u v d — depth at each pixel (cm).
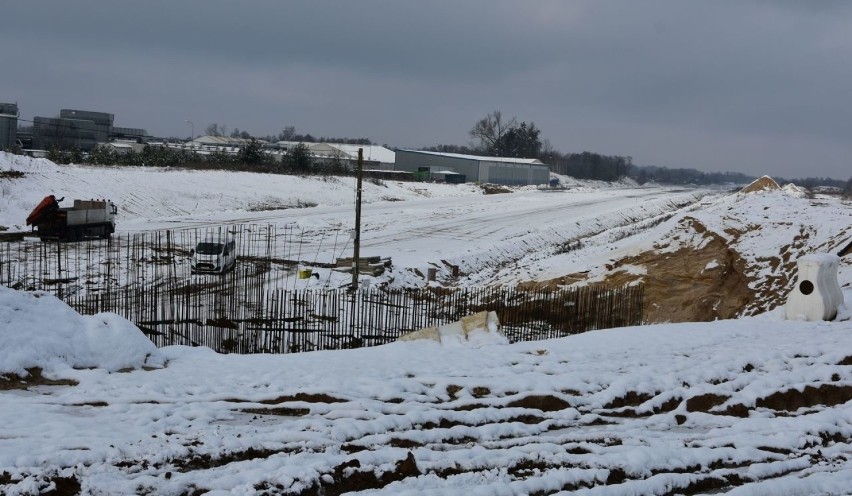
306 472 825
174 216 5534
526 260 4416
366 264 3528
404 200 8056
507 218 6575
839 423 1160
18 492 745
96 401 1055
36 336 1200
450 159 11800
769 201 3553
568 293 2645
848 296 2167
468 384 1216
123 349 1271
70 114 11400
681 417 1172
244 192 6631
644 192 12350
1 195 4797
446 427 1054
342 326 2358
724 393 1255
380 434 980
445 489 833
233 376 1216
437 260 4056
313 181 7662
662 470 948
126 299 2275
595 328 2455
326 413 1073
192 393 1119
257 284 2792
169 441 893
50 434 900
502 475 890
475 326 1631
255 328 2092
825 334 1730
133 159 7275
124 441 882
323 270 3466
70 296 2597
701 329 1783
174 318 2267
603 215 7181
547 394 1189
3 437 888
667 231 3481
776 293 2822
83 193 5403
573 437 1032
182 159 7638
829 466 1003
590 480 898
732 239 3209
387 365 1345
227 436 927
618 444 1028
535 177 12525
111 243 3972
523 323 2503
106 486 773
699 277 3056
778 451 1044
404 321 2364
